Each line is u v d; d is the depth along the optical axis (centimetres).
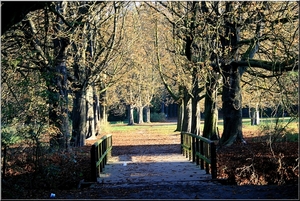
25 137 970
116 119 6228
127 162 1594
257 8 1330
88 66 1875
